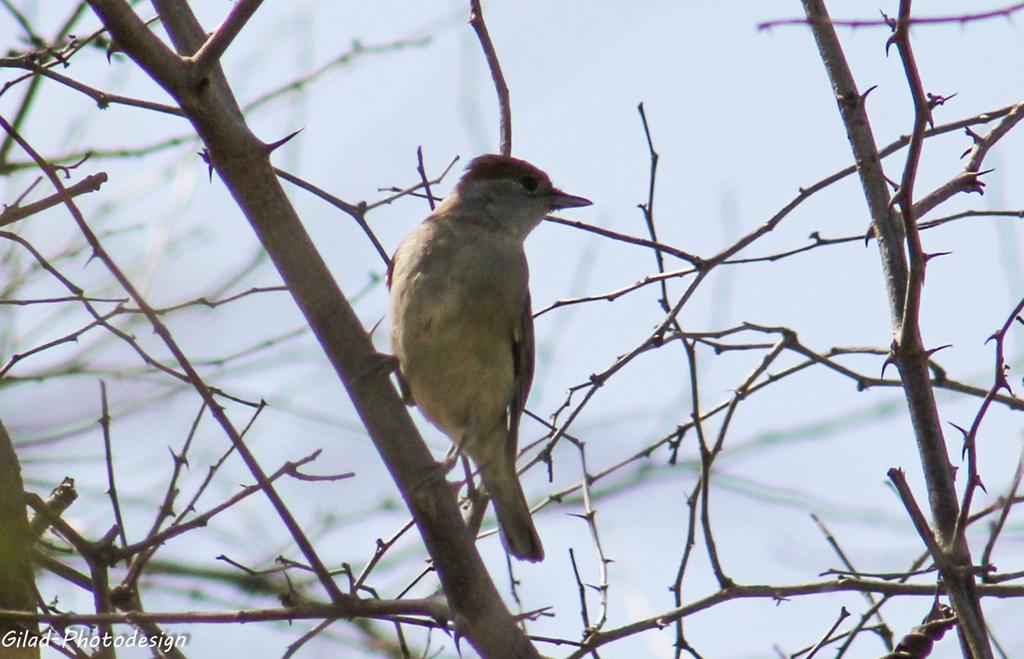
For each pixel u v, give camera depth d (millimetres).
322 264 8719
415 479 8742
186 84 8047
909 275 8680
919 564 10039
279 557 8570
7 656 7984
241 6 7957
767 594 9148
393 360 8828
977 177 9625
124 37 7797
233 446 8258
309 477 8086
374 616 8258
